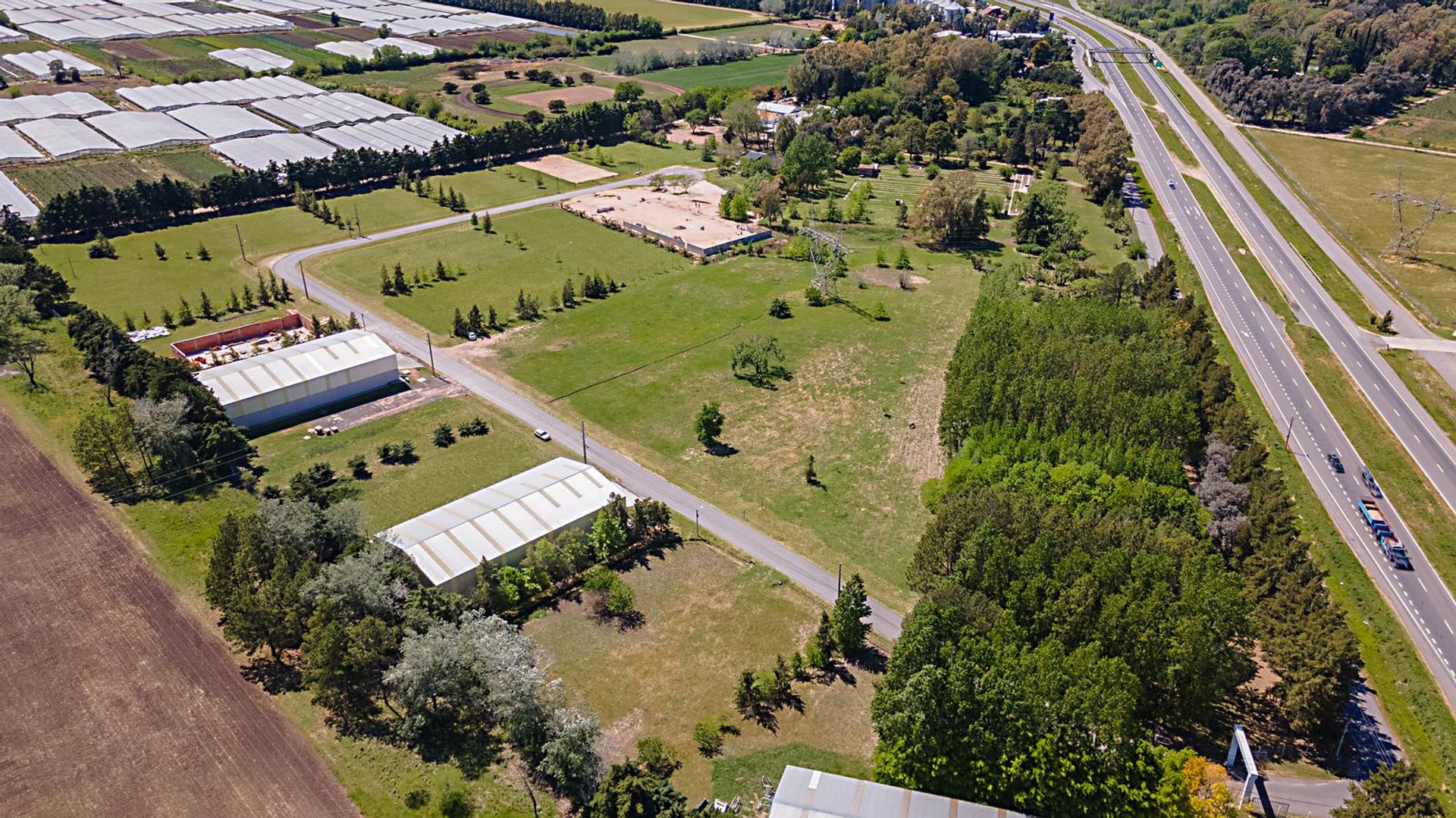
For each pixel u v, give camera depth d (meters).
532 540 122.62
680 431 158.25
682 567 125.62
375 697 101.81
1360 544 133.25
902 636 98.25
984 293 194.88
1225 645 99.00
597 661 108.94
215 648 107.44
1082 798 84.94
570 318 199.75
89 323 170.88
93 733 95.81
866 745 99.06
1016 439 139.38
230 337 181.00
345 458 146.12
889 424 162.62
